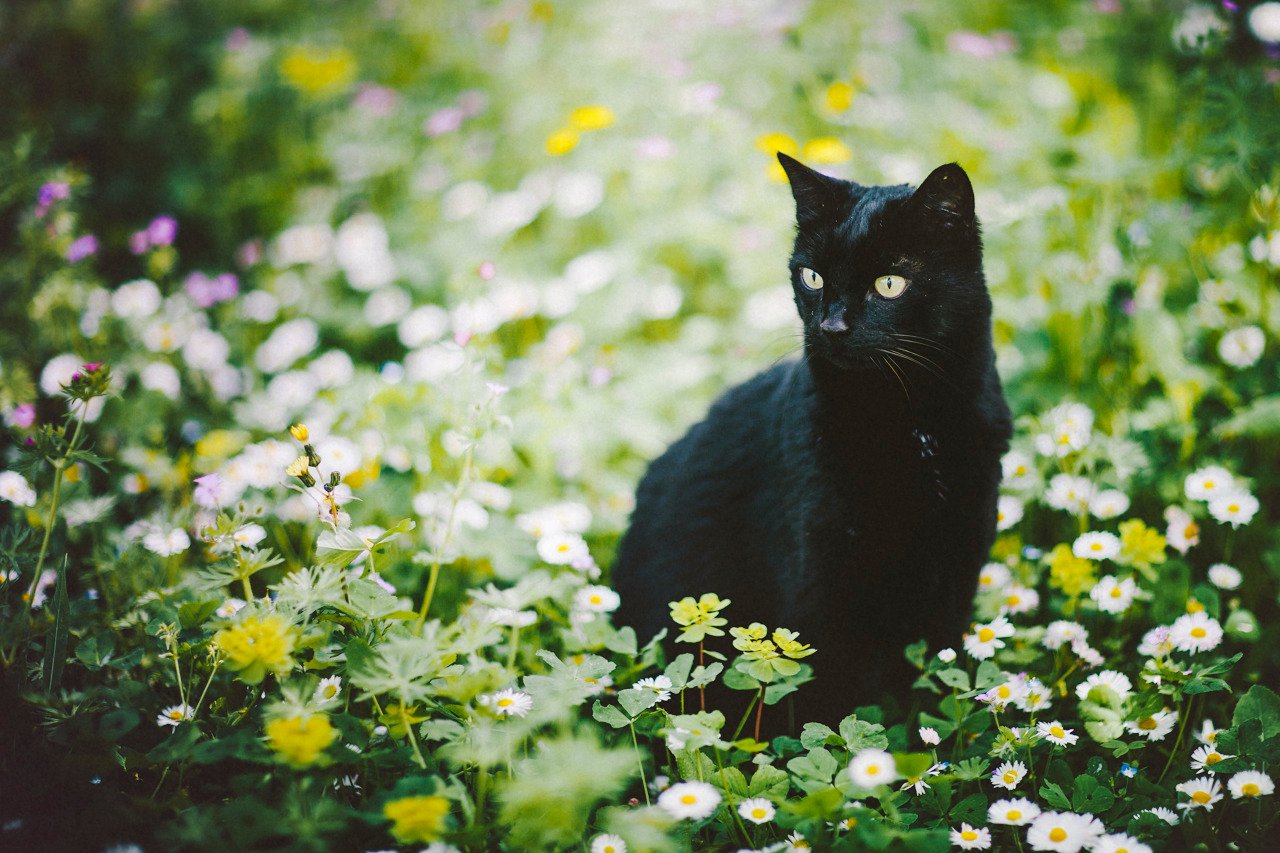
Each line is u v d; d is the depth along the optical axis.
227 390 3.44
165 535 2.28
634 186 3.91
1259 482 2.64
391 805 1.39
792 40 4.67
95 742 1.70
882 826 1.60
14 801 1.74
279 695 1.81
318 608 1.87
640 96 4.20
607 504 3.06
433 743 1.89
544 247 4.05
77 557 2.62
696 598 2.38
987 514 2.19
